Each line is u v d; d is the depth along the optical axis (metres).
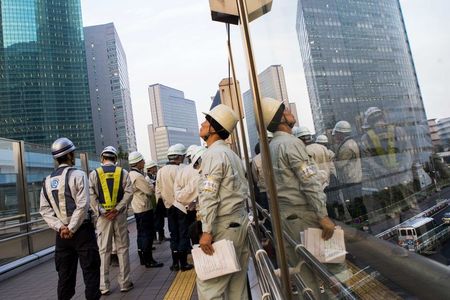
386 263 0.57
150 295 4.56
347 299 0.73
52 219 3.63
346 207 0.72
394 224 0.54
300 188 1.06
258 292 3.15
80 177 3.71
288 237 1.32
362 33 0.60
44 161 8.75
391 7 0.53
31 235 7.69
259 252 2.11
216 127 2.71
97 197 4.77
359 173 0.64
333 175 0.77
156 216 8.59
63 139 3.88
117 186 4.79
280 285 1.48
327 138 0.78
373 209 0.60
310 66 0.84
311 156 0.92
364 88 0.61
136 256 7.20
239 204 2.57
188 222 5.53
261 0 1.51
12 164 7.46
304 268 1.11
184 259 5.58
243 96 3.13
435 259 0.46
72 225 3.52
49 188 3.67
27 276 6.46
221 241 2.44
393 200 0.54
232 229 2.53
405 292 0.52
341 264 0.77
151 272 5.73
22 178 7.70
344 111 0.68
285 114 1.17
